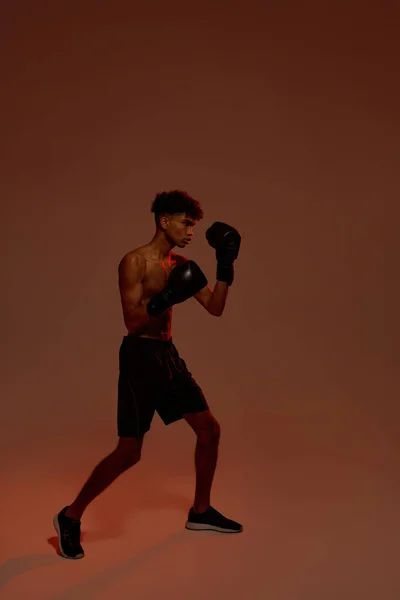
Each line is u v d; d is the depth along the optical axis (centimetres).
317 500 328
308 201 584
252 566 261
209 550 274
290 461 384
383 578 252
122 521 303
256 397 495
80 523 279
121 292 268
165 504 325
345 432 431
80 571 255
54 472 367
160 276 273
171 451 407
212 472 290
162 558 267
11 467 374
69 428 439
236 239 286
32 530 293
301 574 254
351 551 274
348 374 540
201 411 283
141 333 273
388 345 579
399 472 367
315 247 585
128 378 269
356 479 357
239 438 421
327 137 582
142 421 268
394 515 311
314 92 579
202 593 240
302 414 464
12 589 241
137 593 239
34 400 486
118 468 266
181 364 285
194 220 277
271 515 311
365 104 581
